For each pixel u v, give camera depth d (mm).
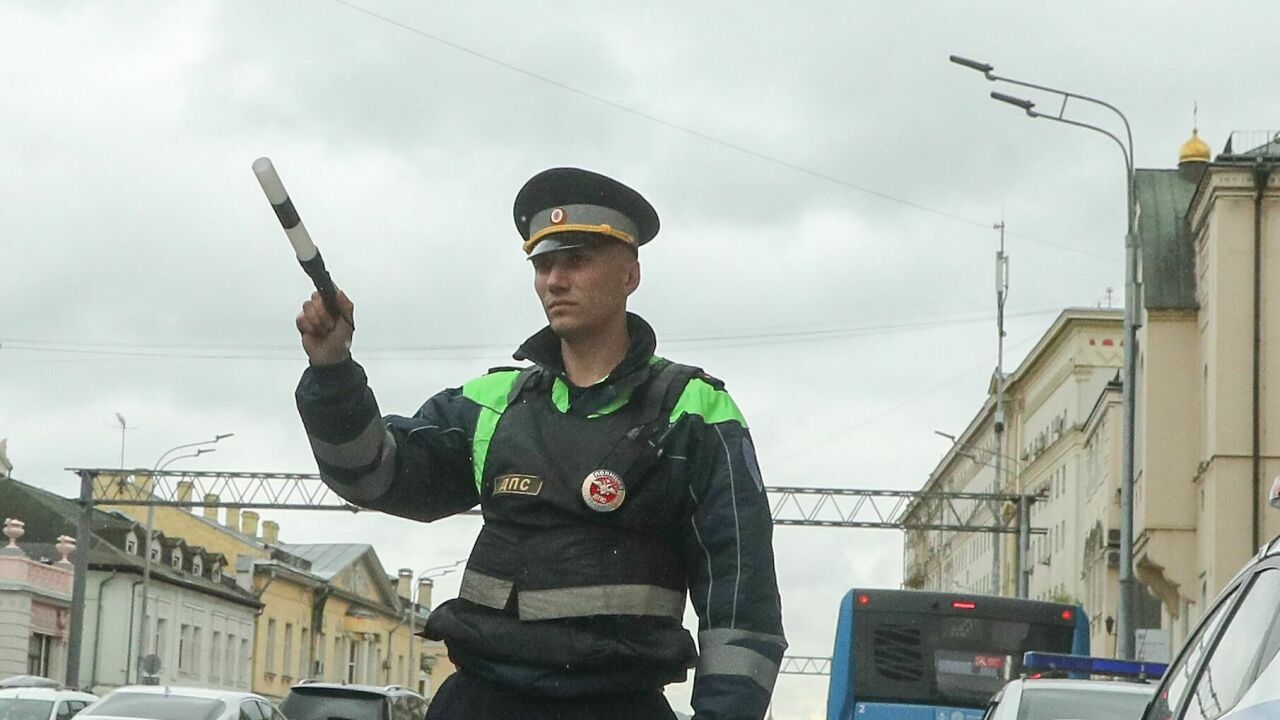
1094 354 96875
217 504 58281
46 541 92438
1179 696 7363
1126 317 35500
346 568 122750
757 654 4887
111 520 96688
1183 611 52094
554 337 5176
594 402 5023
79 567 58938
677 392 5000
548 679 4887
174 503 58375
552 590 4906
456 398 5207
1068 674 22781
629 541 4938
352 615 120125
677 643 4938
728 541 4918
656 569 4957
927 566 150250
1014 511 59938
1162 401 49750
